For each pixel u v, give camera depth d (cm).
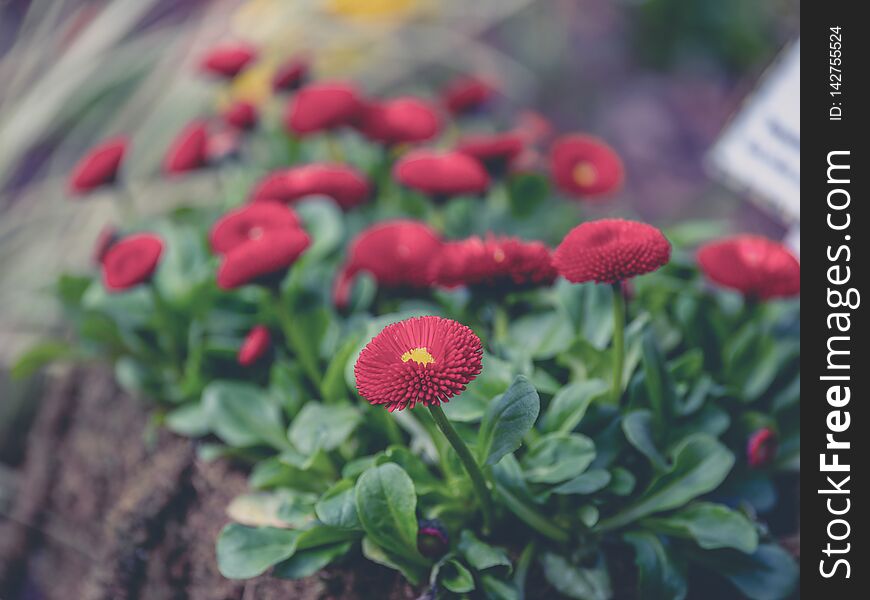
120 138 74
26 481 65
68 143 78
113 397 60
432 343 39
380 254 48
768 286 47
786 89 54
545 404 47
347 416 48
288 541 45
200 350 52
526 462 45
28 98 69
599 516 46
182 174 60
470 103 65
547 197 62
